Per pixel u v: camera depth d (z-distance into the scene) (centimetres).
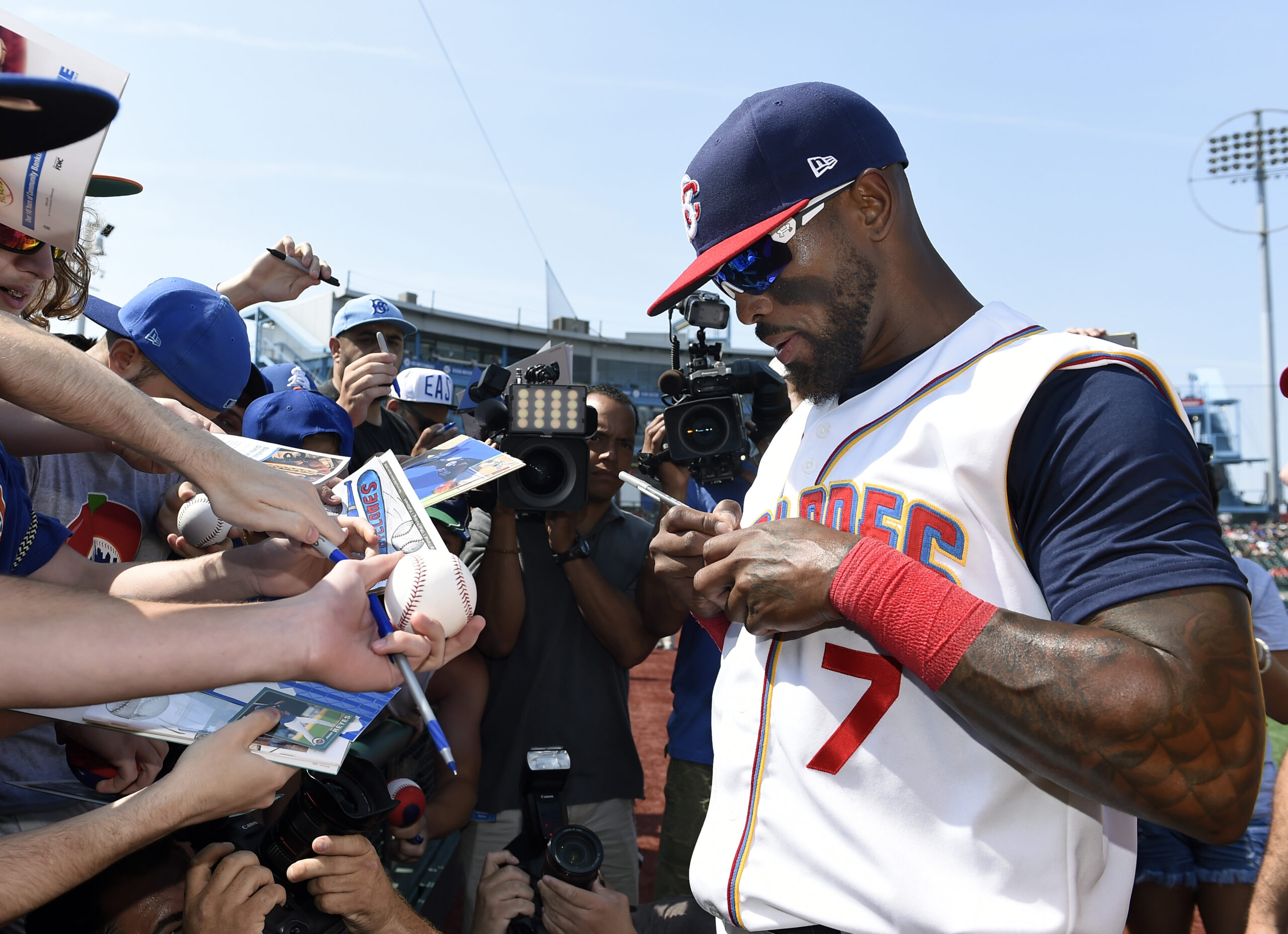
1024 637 101
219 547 205
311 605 113
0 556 144
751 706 136
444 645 126
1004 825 112
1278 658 271
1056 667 97
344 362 457
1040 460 111
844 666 124
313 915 167
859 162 131
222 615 108
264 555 160
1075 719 95
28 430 179
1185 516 101
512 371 310
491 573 296
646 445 353
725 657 153
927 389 126
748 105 135
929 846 113
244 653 106
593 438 340
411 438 457
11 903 103
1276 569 2647
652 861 448
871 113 136
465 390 329
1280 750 448
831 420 141
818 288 132
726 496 312
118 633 103
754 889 124
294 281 315
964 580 115
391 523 148
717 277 139
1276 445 2830
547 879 210
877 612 109
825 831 119
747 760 134
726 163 132
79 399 119
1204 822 95
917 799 115
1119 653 95
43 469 211
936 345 131
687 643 321
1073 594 103
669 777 320
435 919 363
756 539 124
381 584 126
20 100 82
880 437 129
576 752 298
